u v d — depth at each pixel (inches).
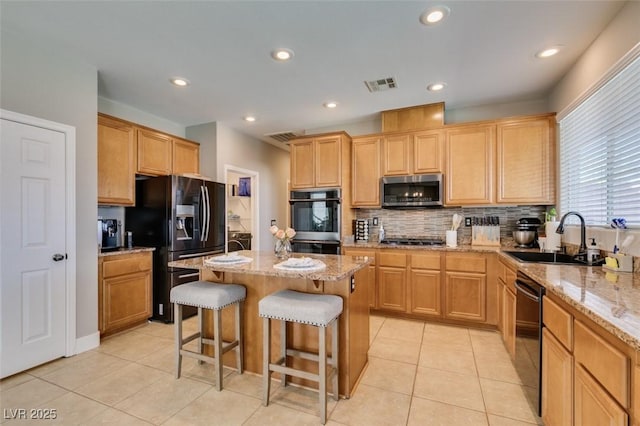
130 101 140.3
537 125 125.7
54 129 96.0
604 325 39.4
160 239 135.0
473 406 74.2
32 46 91.1
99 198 121.6
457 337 116.6
